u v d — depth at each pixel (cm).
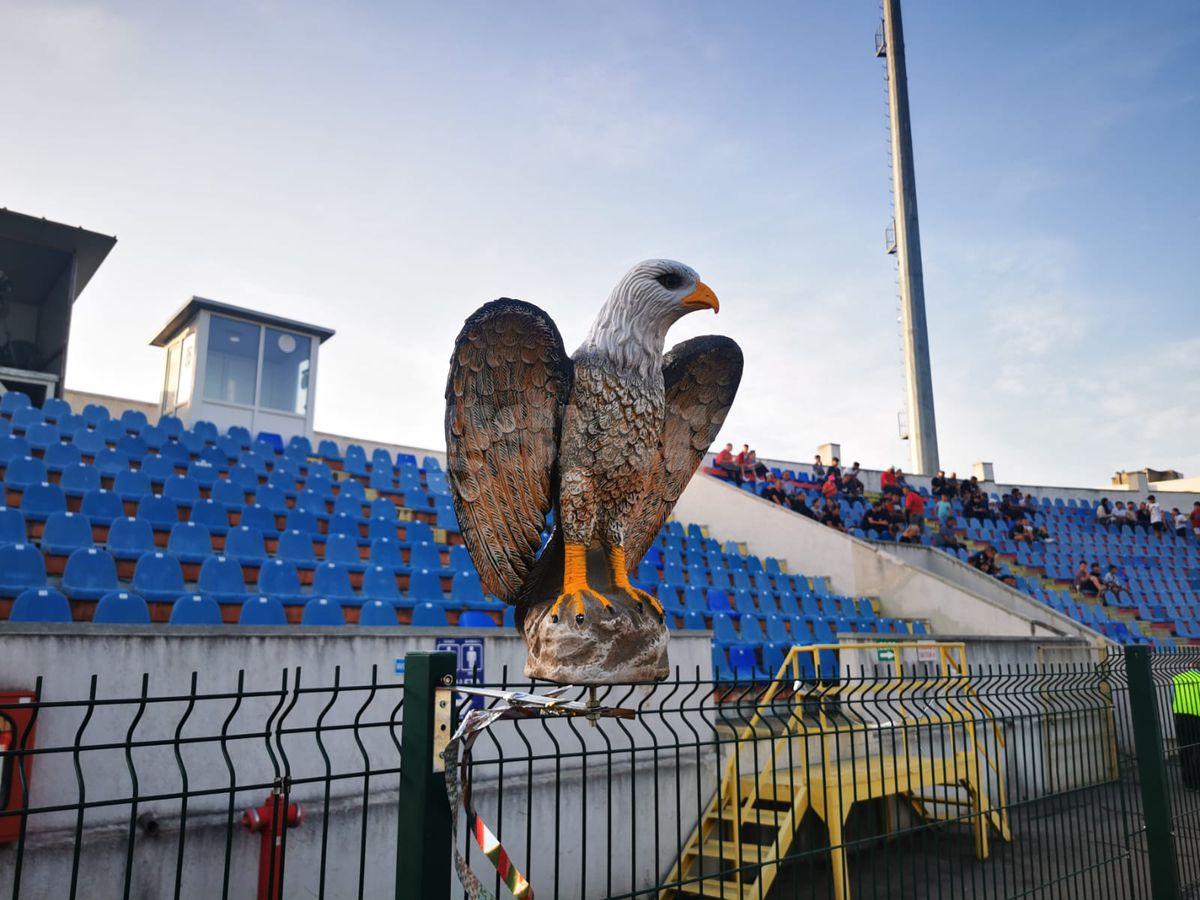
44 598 607
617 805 705
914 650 991
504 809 643
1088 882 625
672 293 263
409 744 267
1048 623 1394
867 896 611
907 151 3316
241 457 1331
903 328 3241
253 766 542
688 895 664
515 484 263
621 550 275
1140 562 2519
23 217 1452
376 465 1623
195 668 527
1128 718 665
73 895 224
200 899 505
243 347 1652
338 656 591
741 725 789
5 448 1031
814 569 1677
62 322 1545
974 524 2339
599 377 257
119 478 1033
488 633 675
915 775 747
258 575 894
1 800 448
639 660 252
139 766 500
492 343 250
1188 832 626
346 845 567
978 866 686
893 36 3397
